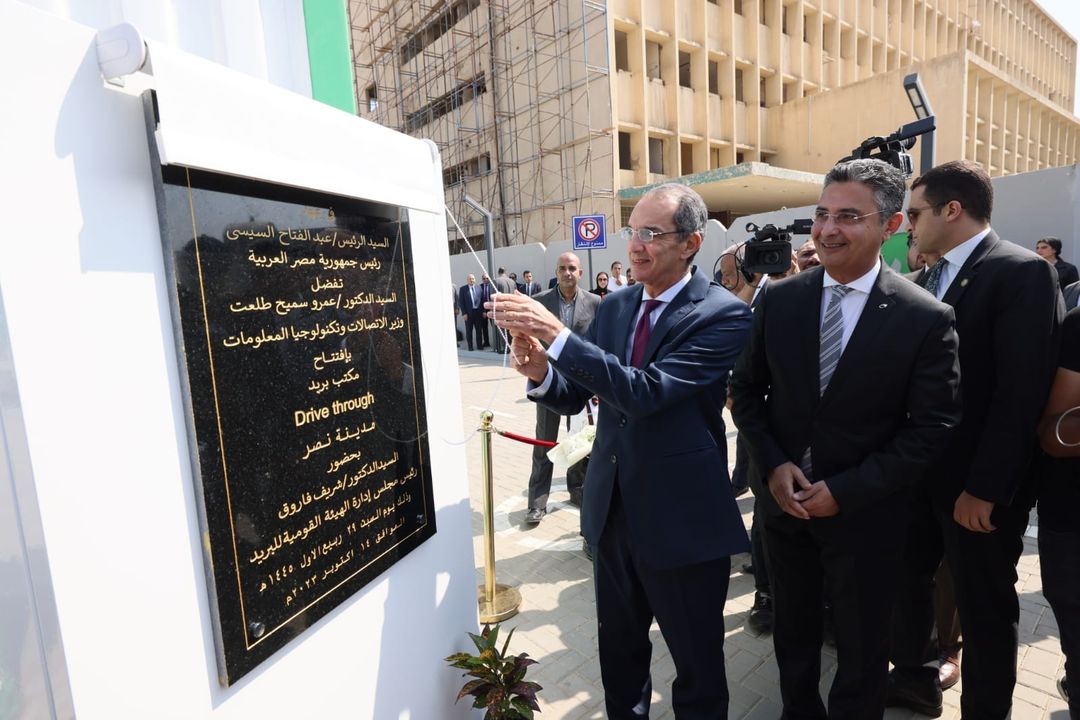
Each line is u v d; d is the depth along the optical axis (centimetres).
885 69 2720
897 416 179
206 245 107
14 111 81
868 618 182
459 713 193
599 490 197
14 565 83
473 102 2175
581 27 1764
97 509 91
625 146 1953
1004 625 195
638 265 186
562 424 690
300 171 121
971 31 3375
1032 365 176
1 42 79
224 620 110
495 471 539
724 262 347
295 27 176
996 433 180
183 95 98
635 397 165
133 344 96
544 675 259
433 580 180
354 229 144
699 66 1975
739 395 211
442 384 185
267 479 120
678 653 187
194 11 147
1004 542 191
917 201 208
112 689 94
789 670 207
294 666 128
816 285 189
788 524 196
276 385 122
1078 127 3484
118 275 94
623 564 196
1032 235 864
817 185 1634
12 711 85
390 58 2588
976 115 2308
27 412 82
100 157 91
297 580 127
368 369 149
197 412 105
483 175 2212
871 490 169
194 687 107
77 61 88
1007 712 200
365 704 150
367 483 149
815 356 185
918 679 223
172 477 103
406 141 167
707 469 182
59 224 86
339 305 139
